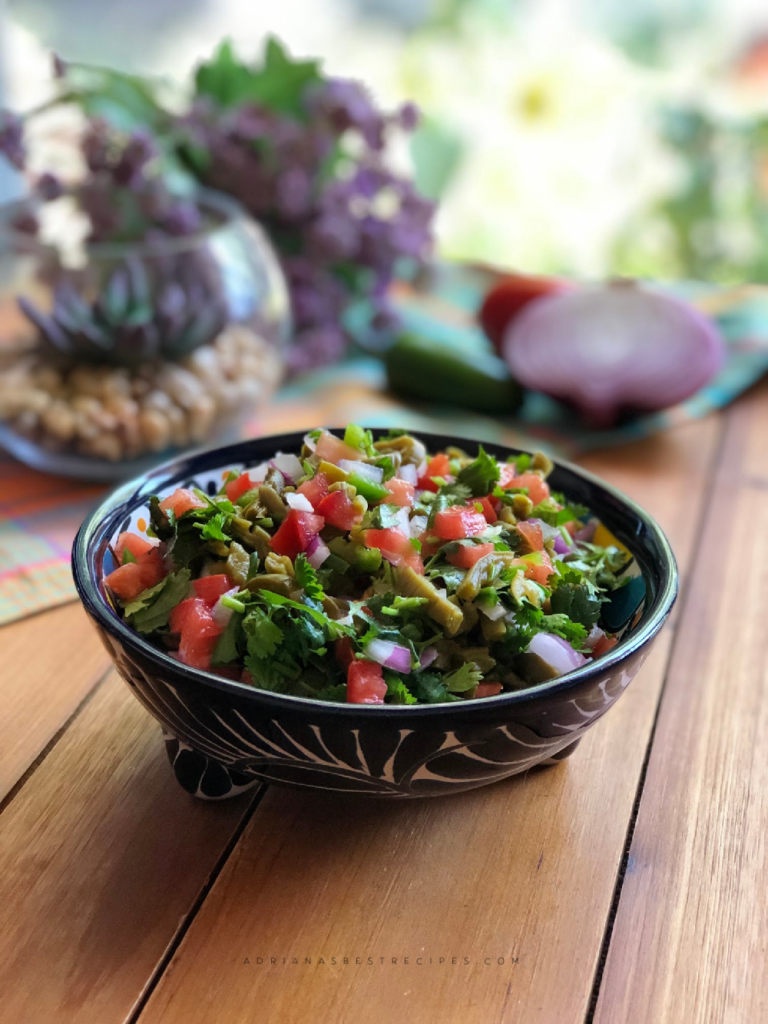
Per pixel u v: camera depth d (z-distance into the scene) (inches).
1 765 10.8
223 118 20.4
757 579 15.1
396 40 31.9
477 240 33.2
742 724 12.0
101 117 18.7
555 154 31.8
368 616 9.3
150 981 8.4
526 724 8.4
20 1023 8.0
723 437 20.2
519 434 20.1
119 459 16.9
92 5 28.2
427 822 10.2
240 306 17.6
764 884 9.7
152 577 10.0
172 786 10.6
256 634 8.9
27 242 16.3
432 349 20.6
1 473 17.6
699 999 8.5
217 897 9.2
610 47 30.8
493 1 30.8
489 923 9.1
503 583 9.6
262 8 30.5
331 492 10.1
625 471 18.5
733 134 29.8
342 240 21.1
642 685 12.6
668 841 10.1
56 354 16.9
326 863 9.6
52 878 9.4
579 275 31.8
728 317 24.3
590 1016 8.3
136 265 16.4
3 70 27.4
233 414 17.9
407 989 8.5
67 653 12.7
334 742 8.2
